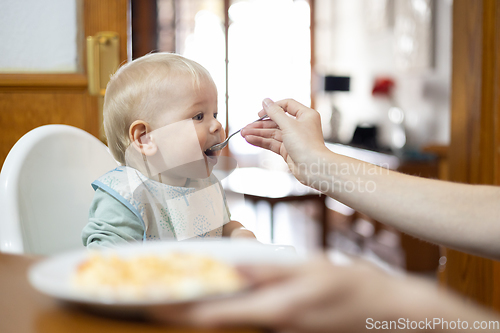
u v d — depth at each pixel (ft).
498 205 1.92
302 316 0.46
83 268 0.80
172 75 2.66
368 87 14.70
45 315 0.75
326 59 17.74
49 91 3.96
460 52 4.27
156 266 0.73
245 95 17.70
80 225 2.67
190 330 0.58
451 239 1.93
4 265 1.11
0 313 0.76
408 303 0.42
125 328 0.66
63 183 2.64
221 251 0.85
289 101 2.51
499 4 3.94
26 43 3.90
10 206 2.23
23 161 2.44
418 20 11.87
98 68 3.97
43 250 2.36
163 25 17.87
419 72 11.93
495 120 4.06
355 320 0.43
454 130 4.41
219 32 17.53
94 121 4.09
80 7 3.99
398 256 7.98
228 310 0.51
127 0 4.09
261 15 17.66
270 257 0.61
